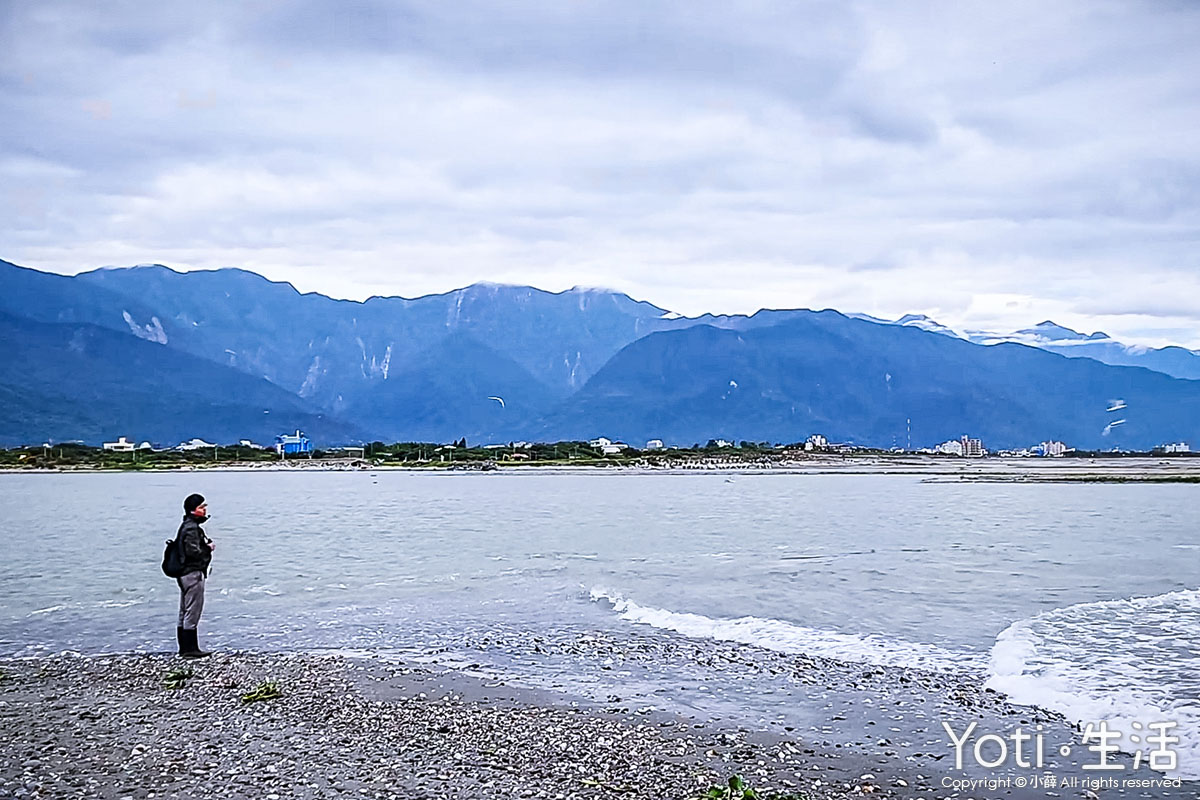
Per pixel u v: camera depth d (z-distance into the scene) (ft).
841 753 49.16
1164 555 153.89
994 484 536.01
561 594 110.73
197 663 72.18
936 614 94.94
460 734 52.06
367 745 49.67
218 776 44.11
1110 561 144.66
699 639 82.23
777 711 57.62
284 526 225.35
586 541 183.21
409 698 61.05
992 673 67.82
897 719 55.77
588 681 66.13
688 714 57.06
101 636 84.12
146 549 165.37
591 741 50.85
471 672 69.10
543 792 42.32
